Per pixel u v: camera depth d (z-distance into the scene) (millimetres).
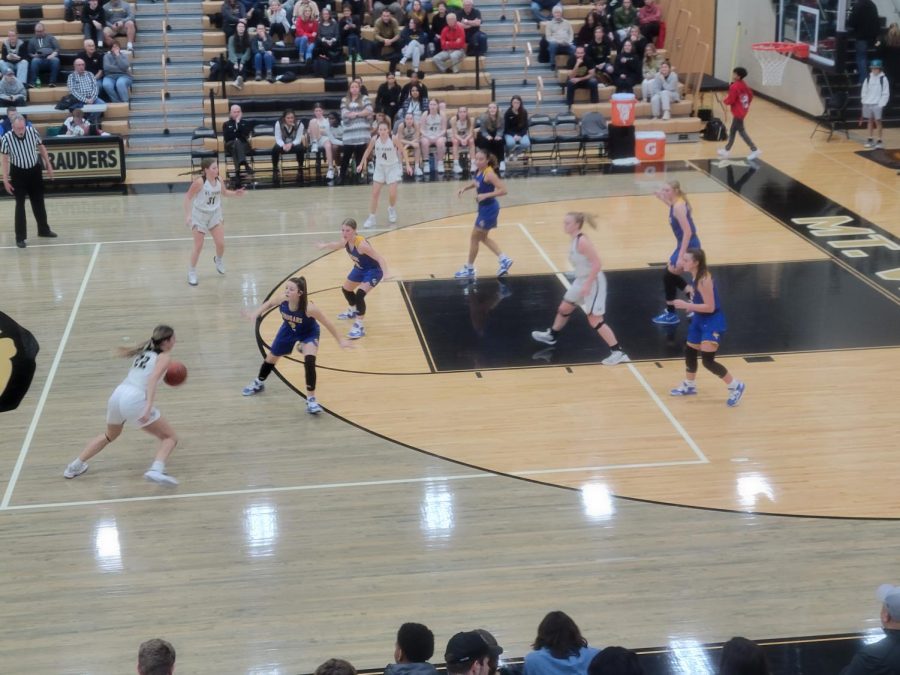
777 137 23125
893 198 18438
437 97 22891
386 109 21547
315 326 11375
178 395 11805
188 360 12656
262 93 22703
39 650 7664
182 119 22297
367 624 7914
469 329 13492
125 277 15367
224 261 15969
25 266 15852
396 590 8336
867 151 21641
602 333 12344
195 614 8070
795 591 8227
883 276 14883
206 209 14836
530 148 21812
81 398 11727
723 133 23031
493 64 24125
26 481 10047
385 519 9352
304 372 12359
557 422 11078
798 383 11820
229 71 22719
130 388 9781
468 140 20781
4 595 8320
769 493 9641
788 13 25312
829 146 22219
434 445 10641
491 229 15859
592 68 23391
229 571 8617
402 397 11703
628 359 12531
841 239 16438
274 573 8586
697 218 17641
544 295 14547
